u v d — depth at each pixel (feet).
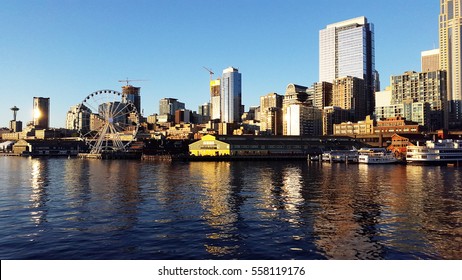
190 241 137.08
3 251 125.90
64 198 229.66
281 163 618.03
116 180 336.08
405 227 156.97
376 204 208.95
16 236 142.92
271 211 189.78
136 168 500.74
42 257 120.47
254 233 147.64
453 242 135.85
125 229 153.17
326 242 136.15
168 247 130.41
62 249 127.95
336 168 494.59
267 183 310.04
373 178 352.90
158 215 179.83
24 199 226.17
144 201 218.38
